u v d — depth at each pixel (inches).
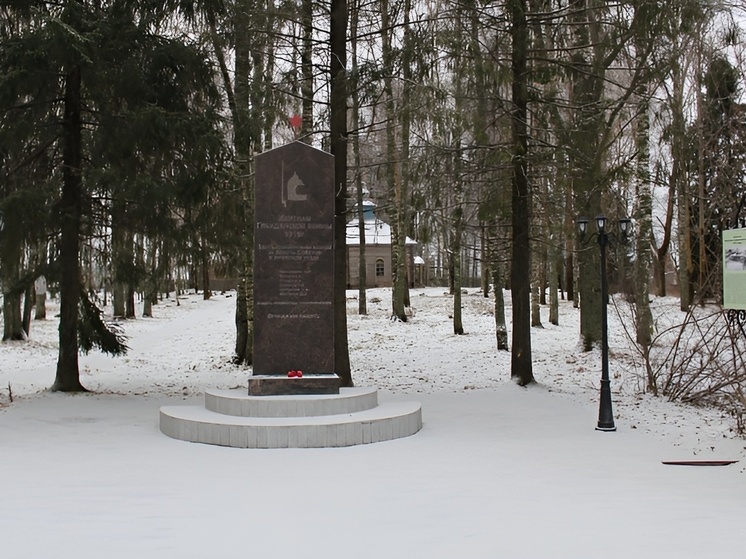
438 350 869.2
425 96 526.9
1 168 538.9
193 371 759.7
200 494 294.2
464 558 217.6
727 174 706.2
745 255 449.1
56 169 577.0
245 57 611.2
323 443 392.2
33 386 641.6
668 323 920.9
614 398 557.6
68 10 514.9
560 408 519.8
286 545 229.9
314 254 471.5
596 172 562.3
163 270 586.9
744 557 217.8
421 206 584.4
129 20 546.6
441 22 531.5
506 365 757.3
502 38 560.4
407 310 1322.6
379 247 2245.3
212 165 557.0
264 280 468.1
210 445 395.9
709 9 539.2
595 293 785.6
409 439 415.2
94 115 569.6
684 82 864.9
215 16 564.4
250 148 697.6
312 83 633.0
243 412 423.2
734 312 496.1
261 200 471.2
